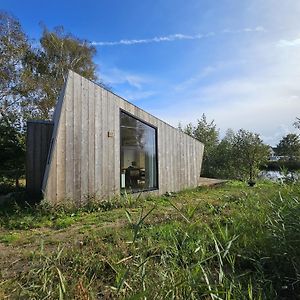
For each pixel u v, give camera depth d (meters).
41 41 28.28
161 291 2.43
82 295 2.58
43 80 25.67
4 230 6.09
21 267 3.73
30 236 5.50
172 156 11.73
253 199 5.80
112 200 8.81
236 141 20.73
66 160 8.16
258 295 2.82
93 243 4.41
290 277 3.22
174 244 3.38
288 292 3.09
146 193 10.28
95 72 30.69
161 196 10.52
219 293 2.61
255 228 4.12
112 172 9.28
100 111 9.05
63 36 29.23
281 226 3.59
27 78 23.05
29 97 23.56
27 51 24.28
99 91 9.05
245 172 20.05
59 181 8.00
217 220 4.68
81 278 2.87
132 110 10.04
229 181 15.40
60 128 8.06
